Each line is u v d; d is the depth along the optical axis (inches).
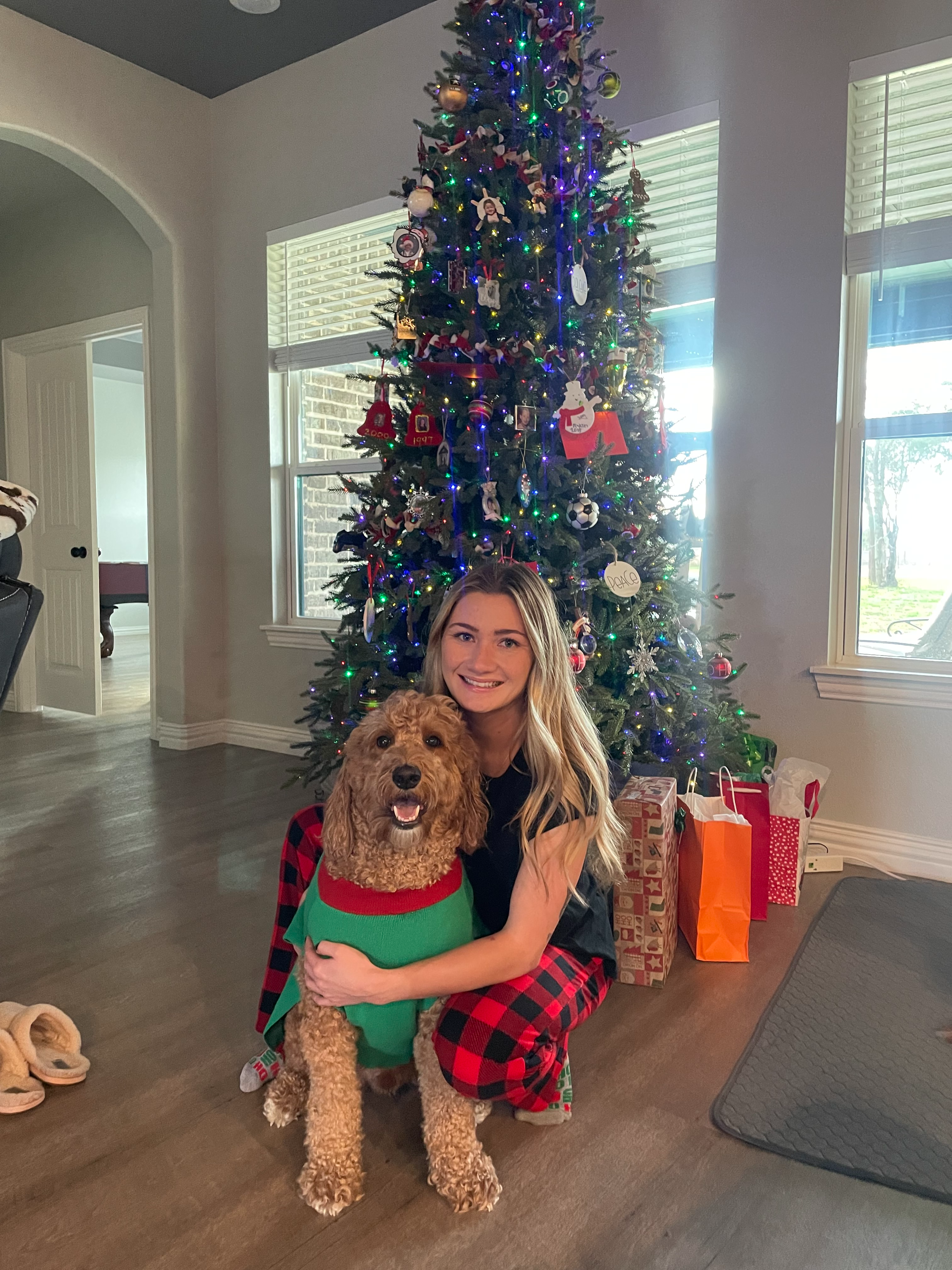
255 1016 78.0
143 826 129.4
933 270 112.0
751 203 119.4
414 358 100.9
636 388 103.3
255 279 173.3
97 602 209.0
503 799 60.2
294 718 175.6
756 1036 73.7
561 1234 52.6
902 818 114.3
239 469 179.3
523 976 56.4
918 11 106.8
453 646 58.2
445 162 95.9
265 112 168.6
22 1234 52.5
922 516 115.2
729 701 117.1
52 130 150.1
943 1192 55.8
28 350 210.2
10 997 80.9
